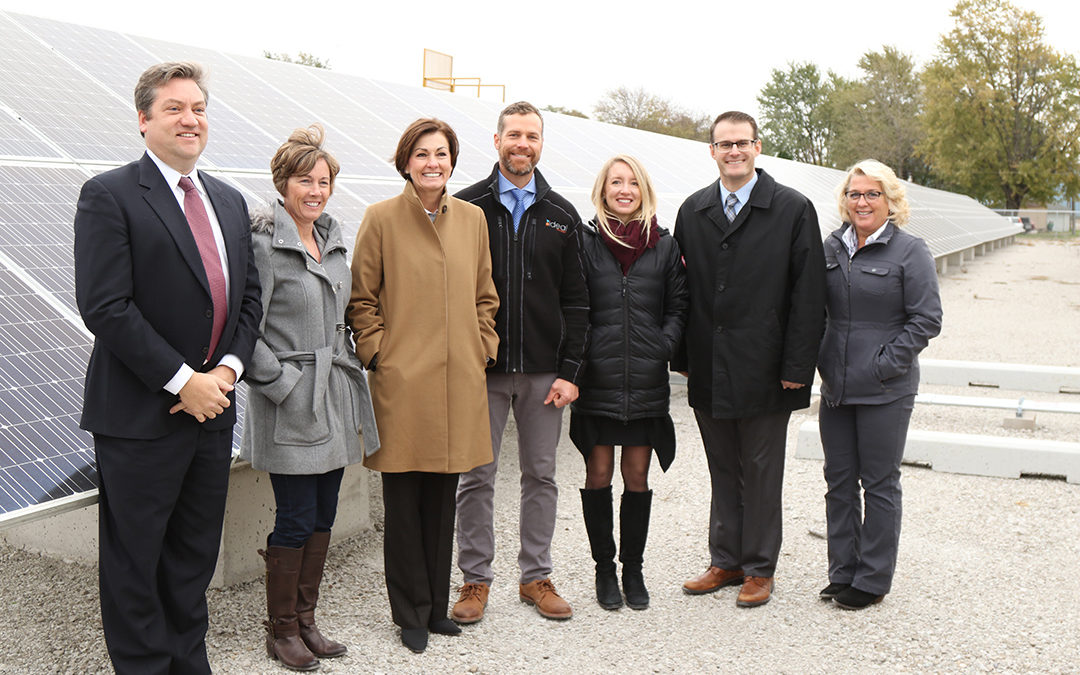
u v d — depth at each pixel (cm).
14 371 324
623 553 421
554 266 391
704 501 566
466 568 406
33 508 277
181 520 314
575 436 413
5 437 295
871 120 6241
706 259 409
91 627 394
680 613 410
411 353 364
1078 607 413
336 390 350
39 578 446
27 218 420
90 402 293
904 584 439
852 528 419
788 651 373
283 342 342
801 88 7294
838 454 417
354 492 504
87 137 540
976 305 1509
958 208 3138
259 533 448
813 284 396
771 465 411
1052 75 4909
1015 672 354
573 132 1267
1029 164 4975
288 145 342
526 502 412
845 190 413
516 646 377
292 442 338
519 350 393
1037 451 604
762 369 401
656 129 5819
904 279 399
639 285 404
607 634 388
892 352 395
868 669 358
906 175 6162
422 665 360
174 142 295
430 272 365
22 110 532
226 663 358
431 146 361
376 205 374
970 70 5041
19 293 364
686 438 713
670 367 446
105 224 283
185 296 296
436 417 363
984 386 905
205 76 306
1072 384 872
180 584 315
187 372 290
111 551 299
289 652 353
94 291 280
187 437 300
